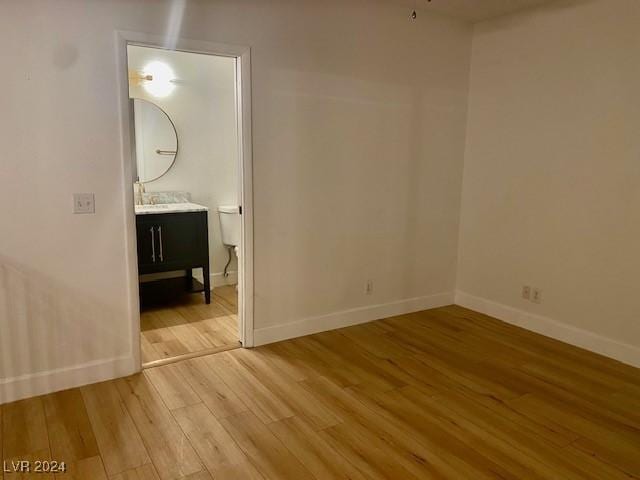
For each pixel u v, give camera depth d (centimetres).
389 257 390
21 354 253
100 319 271
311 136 332
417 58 372
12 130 237
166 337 345
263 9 299
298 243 340
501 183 386
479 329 372
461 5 349
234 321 380
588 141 324
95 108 254
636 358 307
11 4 229
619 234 312
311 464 205
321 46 326
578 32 324
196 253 404
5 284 245
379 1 343
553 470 204
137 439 221
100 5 249
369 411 249
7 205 240
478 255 411
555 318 354
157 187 436
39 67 238
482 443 223
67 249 258
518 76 365
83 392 262
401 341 345
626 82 301
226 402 255
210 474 198
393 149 375
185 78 434
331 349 329
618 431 234
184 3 272
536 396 267
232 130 465
